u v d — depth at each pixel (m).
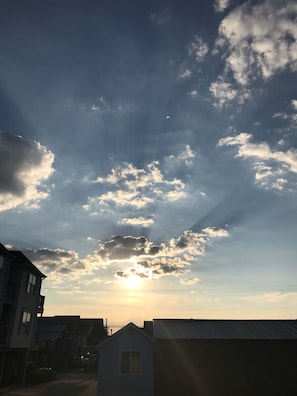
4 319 25.55
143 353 21.61
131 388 20.86
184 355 21.22
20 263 26.95
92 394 22.62
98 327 62.06
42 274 31.05
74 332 58.53
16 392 23.31
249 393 20.17
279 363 20.77
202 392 20.31
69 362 47.03
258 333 22.59
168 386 20.58
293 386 20.22
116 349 21.81
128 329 22.23
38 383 28.78
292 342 21.22
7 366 26.28
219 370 20.73
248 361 20.88
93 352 60.88
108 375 21.19
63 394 22.44
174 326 24.41
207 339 21.45
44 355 44.62
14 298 25.92
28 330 28.44
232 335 22.16
